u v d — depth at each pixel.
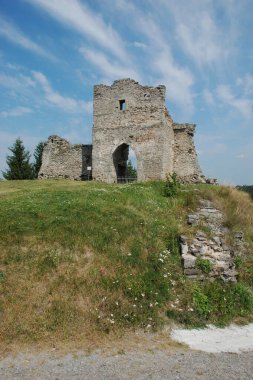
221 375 6.38
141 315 8.66
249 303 9.82
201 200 15.44
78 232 11.40
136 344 7.64
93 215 12.53
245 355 7.29
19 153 43.41
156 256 10.74
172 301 9.38
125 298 9.08
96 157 27.39
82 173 29.11
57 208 12.98
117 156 27.78
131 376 6.26
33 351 7.19
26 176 42.94
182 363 6.82
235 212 14.52
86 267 9.93
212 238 12.14
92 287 9.22
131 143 26.30
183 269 10.66
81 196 14.87
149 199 15.49
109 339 7.80
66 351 7.22
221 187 17.55
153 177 25.48
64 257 10.23
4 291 8.84
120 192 15.96
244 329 8.73
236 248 12.34
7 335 7.61
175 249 11.48
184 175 27.45
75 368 6.54
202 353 7.32
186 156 27.64
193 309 9.17
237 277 11.07
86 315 8.40
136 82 26.42
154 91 25.84
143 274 9.93
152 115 25.80
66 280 9.36
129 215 12.97
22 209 12.70
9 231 11.12
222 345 7.77
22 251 10.34
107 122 27.19
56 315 8.29
